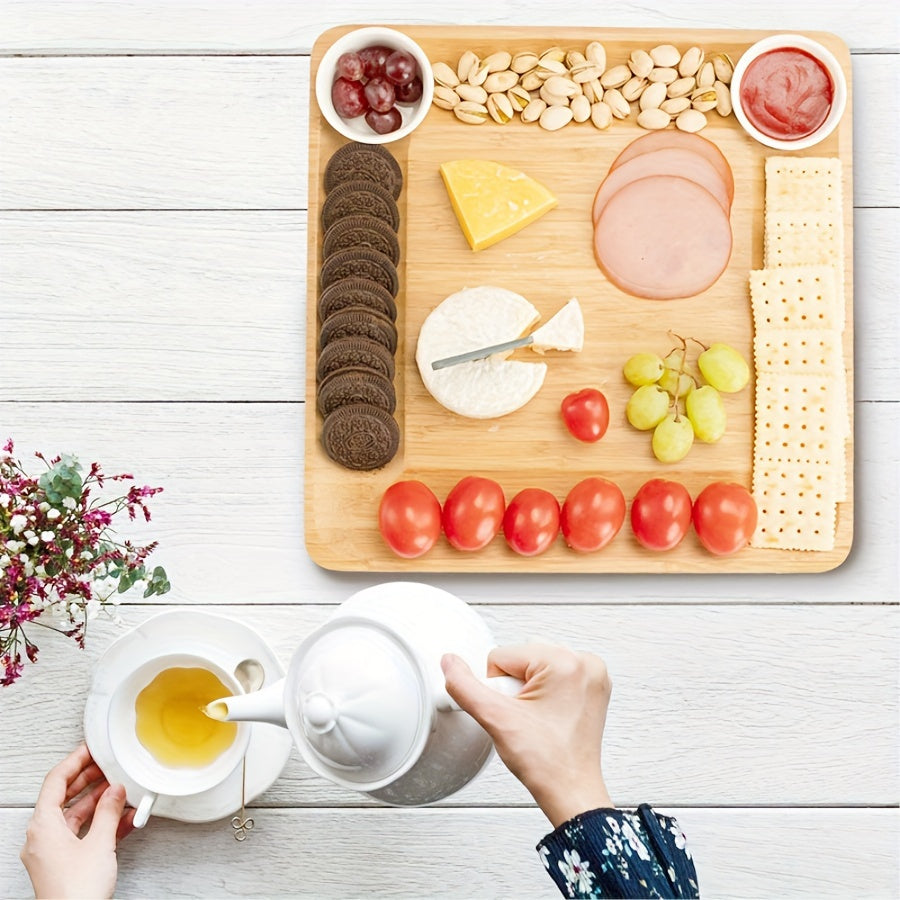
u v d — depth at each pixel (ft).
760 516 3.79
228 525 3.87
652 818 2.43
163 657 3.22
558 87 3.80
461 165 3.79
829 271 3.78
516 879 3.78
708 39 3.84
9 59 3.89
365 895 3.78
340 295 3.64
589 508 3.61
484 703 2.36
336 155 3.75
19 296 3.89
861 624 3.85
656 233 3.84
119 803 3.37
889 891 3.79
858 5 3.92
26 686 3.77
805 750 3.82
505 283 3.84
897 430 3.89
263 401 3.89
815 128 3.84
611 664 3.82
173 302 3.90
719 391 3.77
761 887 3.80
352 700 2.40
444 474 3.82
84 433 3.88
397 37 3.71
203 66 3.92
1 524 3.17
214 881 3.76
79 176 3.90
